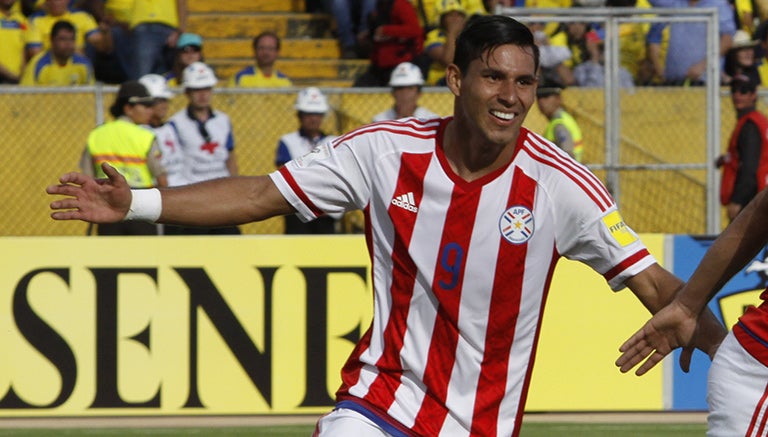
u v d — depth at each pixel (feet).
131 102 102.42
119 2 136.26
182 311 85.10
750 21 145.18
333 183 42.16
